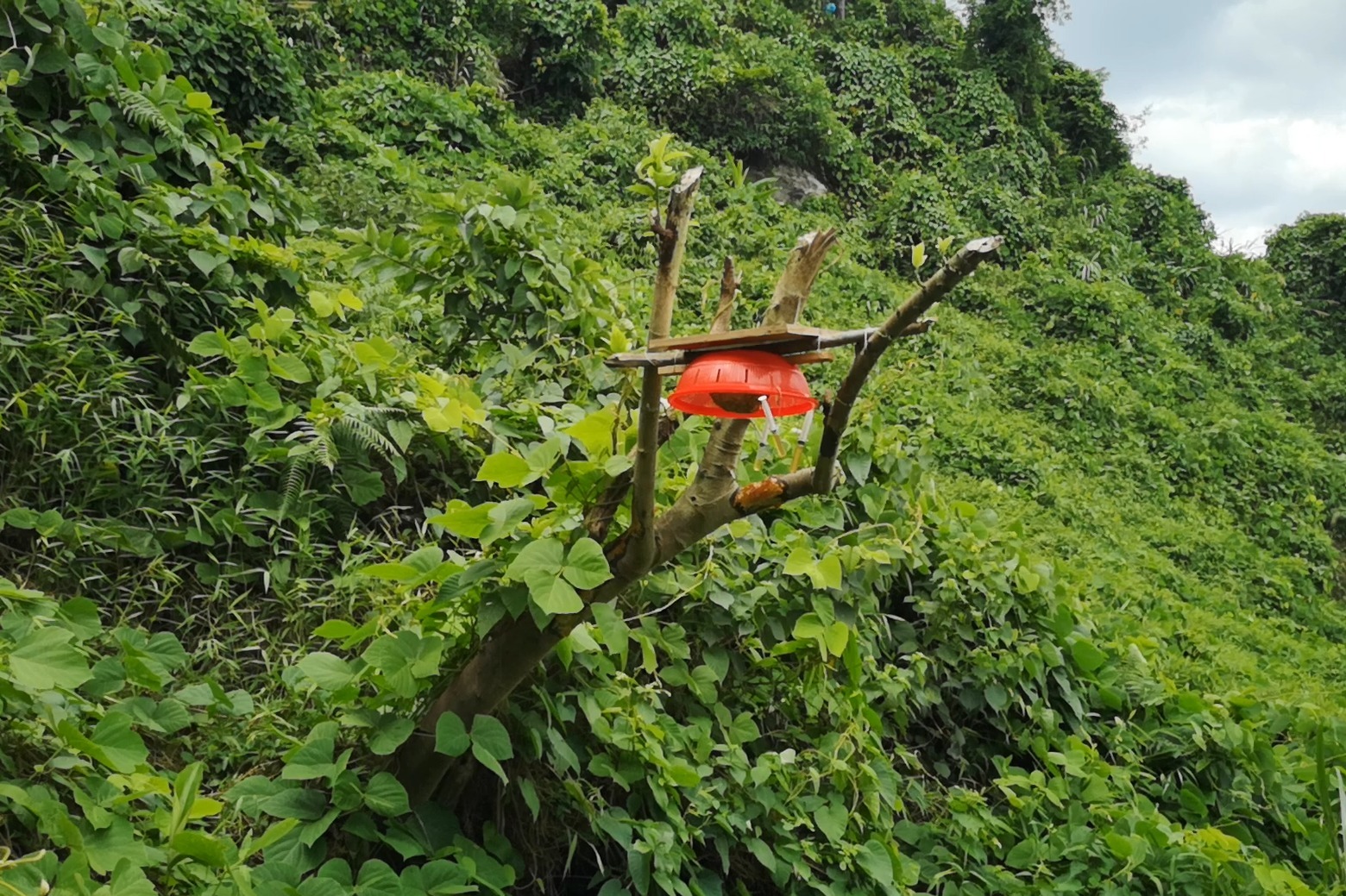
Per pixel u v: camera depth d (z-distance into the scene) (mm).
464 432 3293
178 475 3109
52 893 1736
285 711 2578
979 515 4285
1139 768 3971
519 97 12961
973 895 3189
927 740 3805
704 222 9805
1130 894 3232
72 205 3365
